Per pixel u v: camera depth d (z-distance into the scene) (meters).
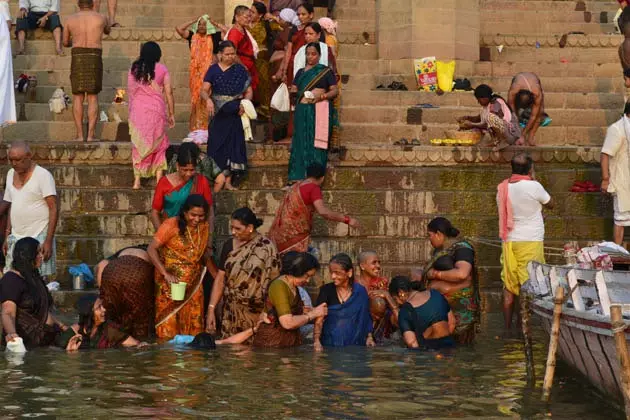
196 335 10.77
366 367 9.57
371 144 15.46
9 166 14.45
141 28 18.25
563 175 14.44
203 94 13.63
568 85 18.00
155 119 13.80
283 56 15.59
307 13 14.95
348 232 13.80
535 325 12.12
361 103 17.19
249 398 8.30
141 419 7.68
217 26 15.55
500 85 17.95
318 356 10.12
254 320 10.95
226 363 9.70
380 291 11.27
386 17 18.72
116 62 17.75
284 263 10.72
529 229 11.98
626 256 9.51
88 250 13.40
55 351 10.25
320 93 13.60
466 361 9.93
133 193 13.91
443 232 11.49
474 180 14.35
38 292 10.51
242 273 10.90
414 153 14.65
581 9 20.11
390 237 13.81
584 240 13.91
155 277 11.31
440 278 11.15
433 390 8.66
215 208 13.74
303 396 8.39
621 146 13.23
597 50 18.91
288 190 12.01
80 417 7.73
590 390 8.64
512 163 12.17
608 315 7.44
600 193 14.19
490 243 13.52
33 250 10.48
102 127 16.34
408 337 10.63
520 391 8.65
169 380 8.94
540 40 19.16
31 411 7.89
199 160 12.17
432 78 17.81
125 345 10.59
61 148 14.52
